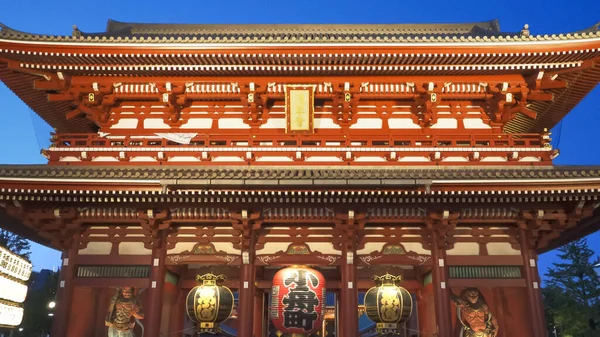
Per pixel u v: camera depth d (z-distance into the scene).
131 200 16.52
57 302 16.78
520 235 17.45
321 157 19.02
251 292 16.86
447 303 16.59
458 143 20.12
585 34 17.59
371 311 17.11
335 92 19.45
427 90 19.39
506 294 17.45
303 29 29.47
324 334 29.67
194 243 17.58
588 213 16.56
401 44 17.94
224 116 20.38
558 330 44.41
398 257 17.34
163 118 20.44
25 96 21.77
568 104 22.34
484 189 15.63
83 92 19.67
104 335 17.09
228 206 16.80
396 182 15.37
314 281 16.78
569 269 42.25
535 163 18.70
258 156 19.03
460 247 17.50
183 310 19.75
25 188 15.76
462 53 18.11
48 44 17.94
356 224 17.20
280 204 16.72
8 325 17.19
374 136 19.47
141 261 17.39
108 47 18.14
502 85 19.23
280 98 20.05
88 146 19.09
